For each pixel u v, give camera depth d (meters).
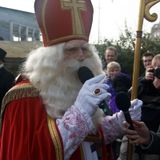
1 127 2.19
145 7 2.41
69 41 2.19
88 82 2.08
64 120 2.04
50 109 2.12
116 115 2.37
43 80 2.14
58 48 2.18
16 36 22.84
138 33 2.42
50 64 2.16
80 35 2.21
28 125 2.08
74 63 2.17
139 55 2.42
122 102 2.21
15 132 2.09
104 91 2.05
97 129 2.28
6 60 10.18
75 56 2.19
